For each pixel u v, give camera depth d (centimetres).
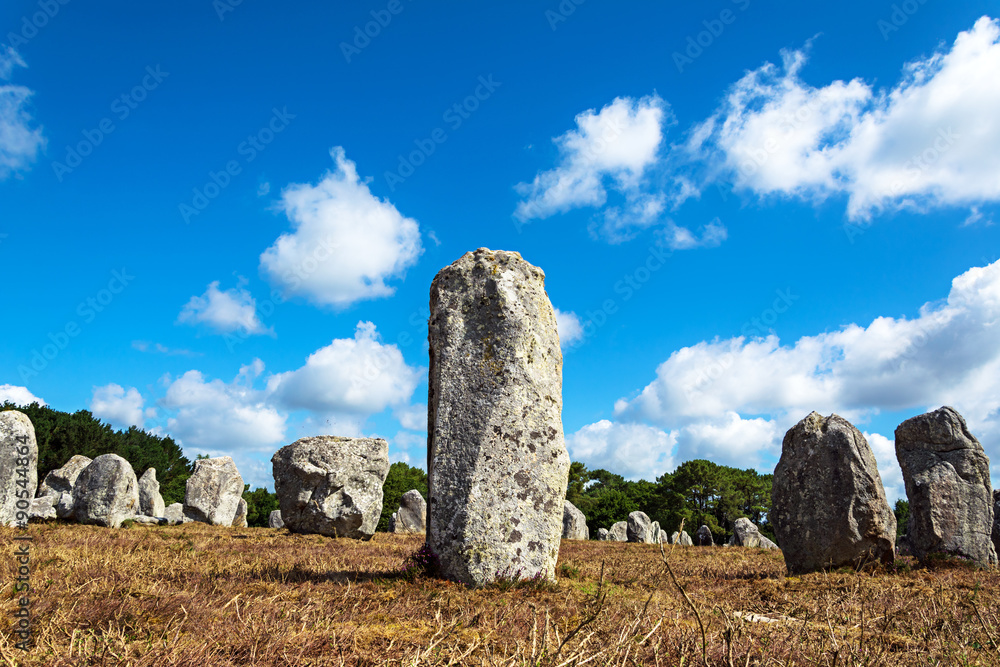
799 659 425
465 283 904
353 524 1891
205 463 2700
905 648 484
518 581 750
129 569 718
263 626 447
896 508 4025
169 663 361
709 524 5100
